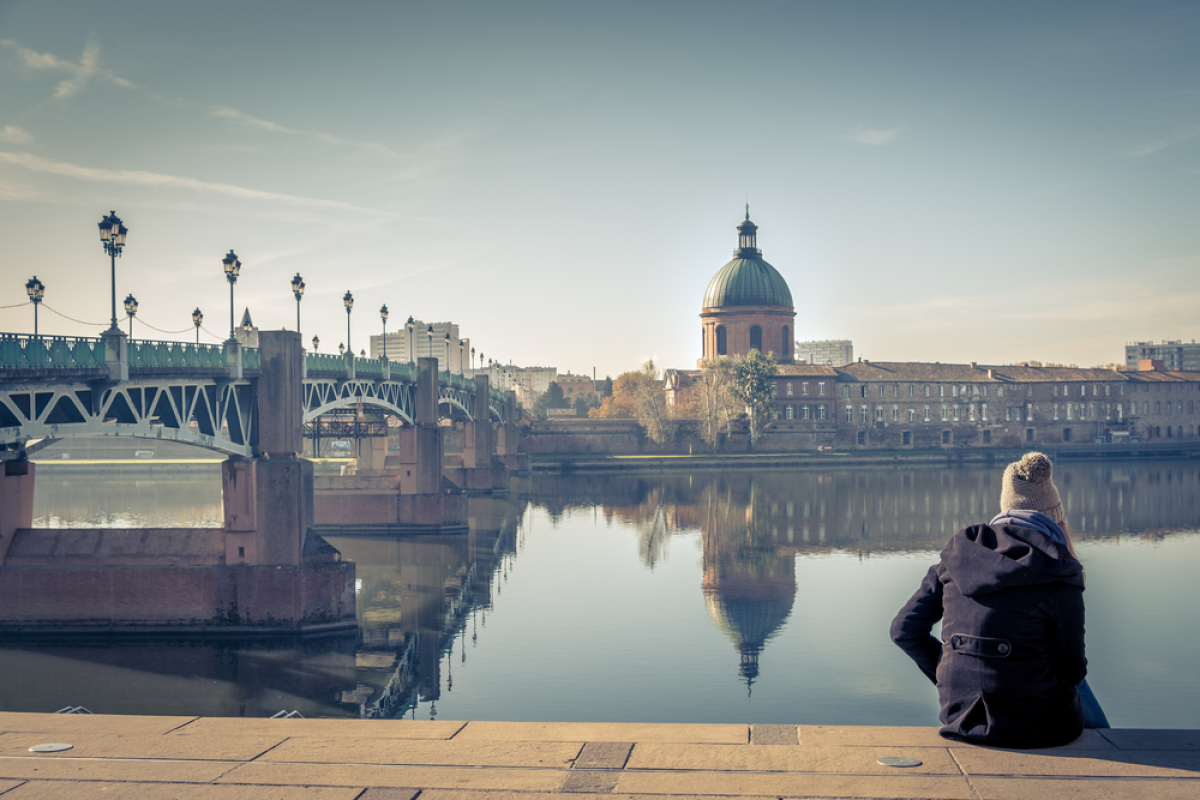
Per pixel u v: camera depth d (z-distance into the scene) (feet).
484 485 345.92
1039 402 574.15
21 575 131.13
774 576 183.32
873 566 194.80
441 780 19.26
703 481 405.18
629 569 191.11
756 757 20.11
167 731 22.62
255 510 132.77
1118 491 351.67
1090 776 18.66
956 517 275.80
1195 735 20.72
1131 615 146.51
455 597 163.63
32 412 104.42
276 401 137.28
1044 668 20.08
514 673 116.47
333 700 106.22
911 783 18.54
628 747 20.97
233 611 131.34
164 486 393.29
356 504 242.78
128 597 131.23
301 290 173.68
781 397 540.11
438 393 258.16
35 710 101.40
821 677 113.91
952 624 20.99
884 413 553.64
